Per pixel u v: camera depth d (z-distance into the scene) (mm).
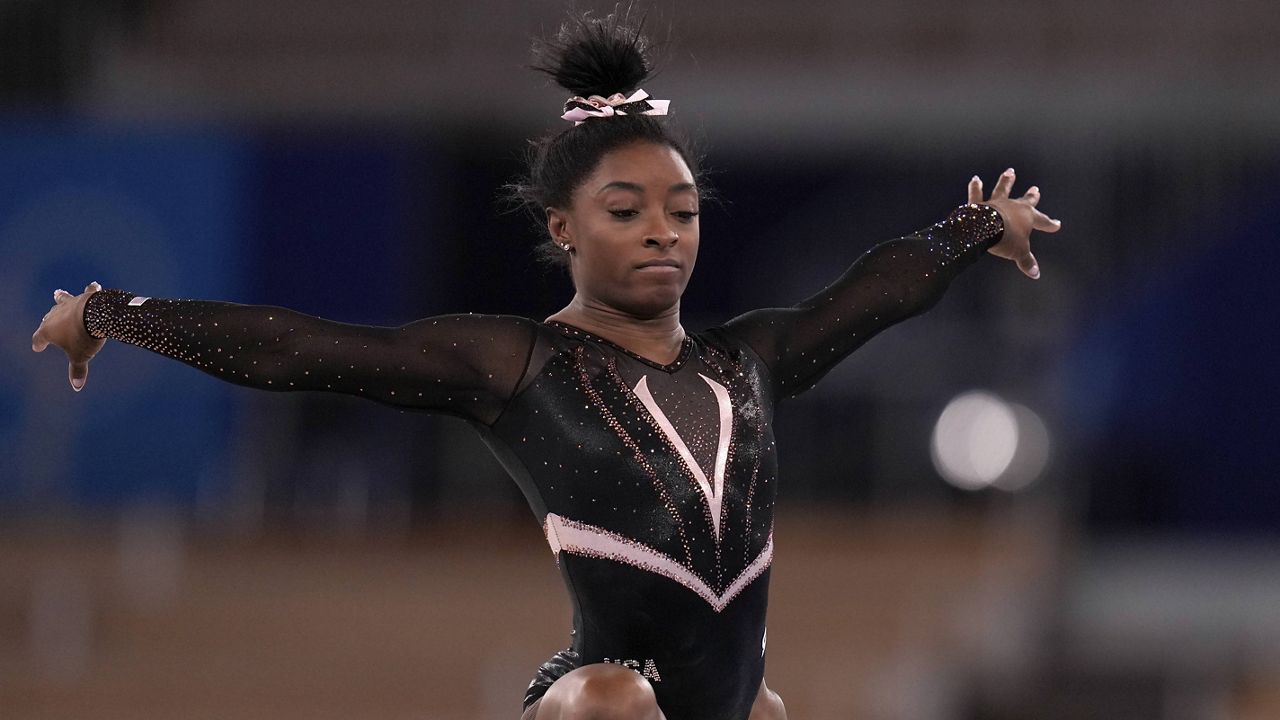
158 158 34406
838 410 41812
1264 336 38344
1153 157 42812
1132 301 40469
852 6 40875
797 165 46344
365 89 40438
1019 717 30453
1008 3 40906
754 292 47062
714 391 10102
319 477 38000
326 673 27938
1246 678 32344
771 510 10219
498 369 9922
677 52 39594
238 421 35438
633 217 9930
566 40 10695
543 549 35375
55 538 32688
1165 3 40625
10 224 33906
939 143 44062
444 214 44469
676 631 9797
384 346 9883
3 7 39906
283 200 36344
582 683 9320
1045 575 33781
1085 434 39531
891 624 30406
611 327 10109
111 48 40844
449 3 40812
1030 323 41656
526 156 11234
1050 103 41156
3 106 39750
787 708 27109
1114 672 32469
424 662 28172
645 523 9727
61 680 27422
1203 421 38875
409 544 35406
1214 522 39000
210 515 34906
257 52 40844
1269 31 39969
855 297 10961
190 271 34500
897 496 41281
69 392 34094
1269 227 38312
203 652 28422
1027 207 11992
